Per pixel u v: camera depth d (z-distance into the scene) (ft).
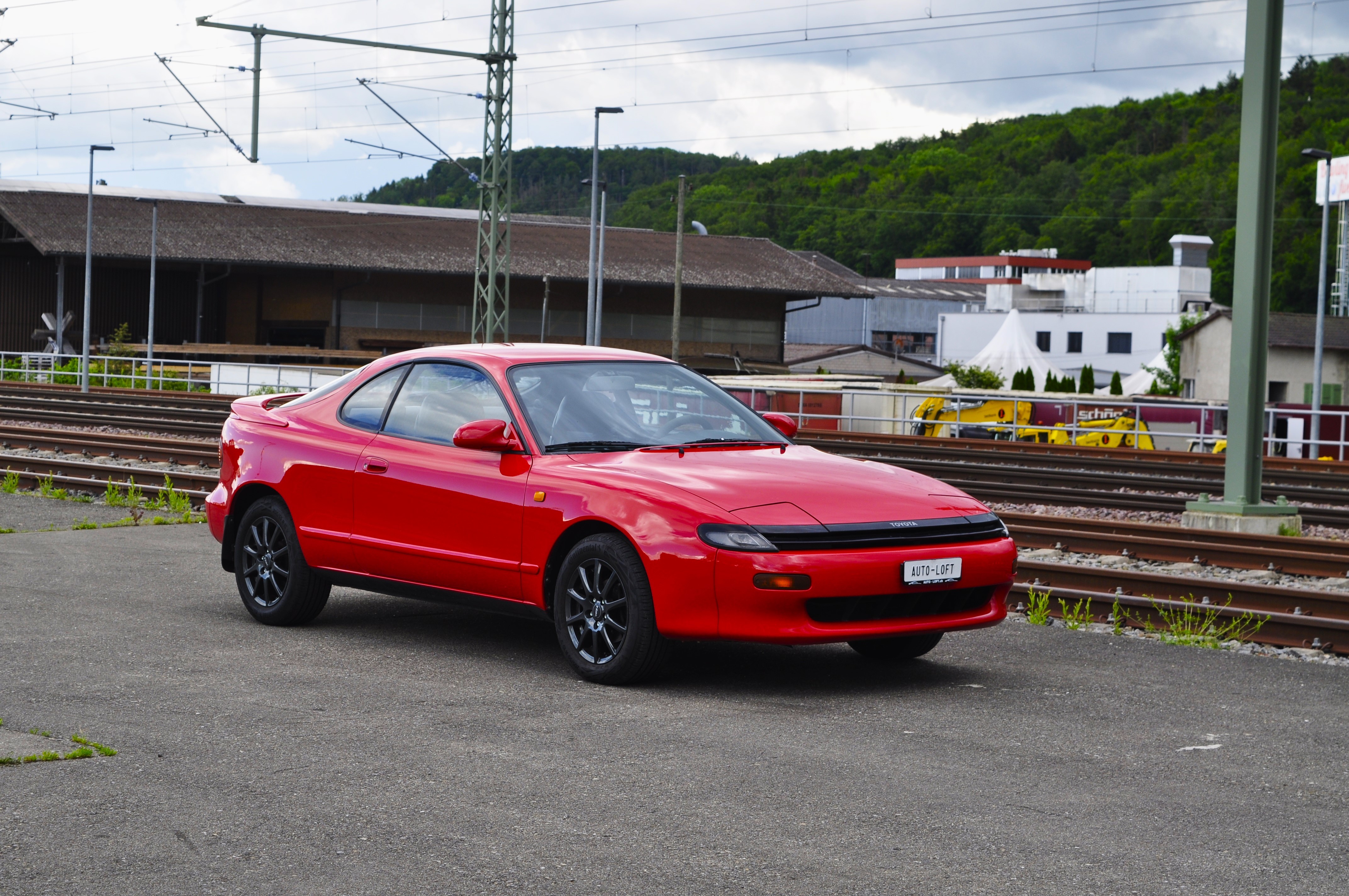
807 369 253.24
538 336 221.87
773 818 14.11
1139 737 17.62
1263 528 41.68
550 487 20.75
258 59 95.86
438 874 12.48
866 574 19.24
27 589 27.68
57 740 16.70
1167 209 444.55
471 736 17.24
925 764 16.17
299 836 13.47
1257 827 14.07
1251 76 42.50
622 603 19.94
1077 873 12.65
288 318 211.82
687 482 19.97
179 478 48.88
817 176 519.19
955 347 289.33
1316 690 20.70
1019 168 482.28
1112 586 29.32
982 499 53.06
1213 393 186.60
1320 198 241.35
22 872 12.47
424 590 22.62
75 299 206.80
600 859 12.91
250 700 18.98
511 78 108.17
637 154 524.93
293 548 24.29
